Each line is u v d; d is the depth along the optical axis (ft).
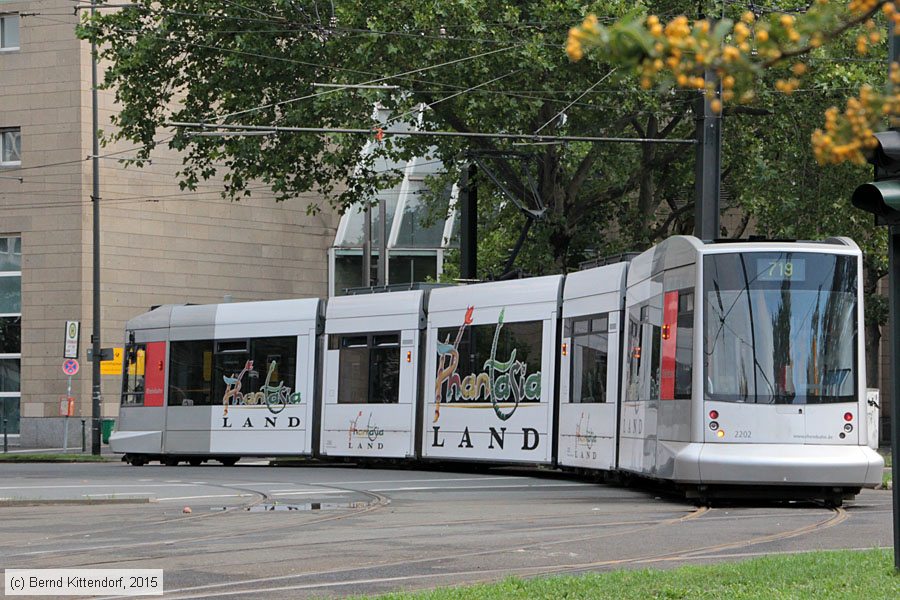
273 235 315.58
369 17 191.31
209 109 212.84
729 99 25.89
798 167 211.61
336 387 178.19
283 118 205.36
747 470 107.24
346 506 110.42
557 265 213.87
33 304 285.64
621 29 24.50
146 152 213.66
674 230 246.06
